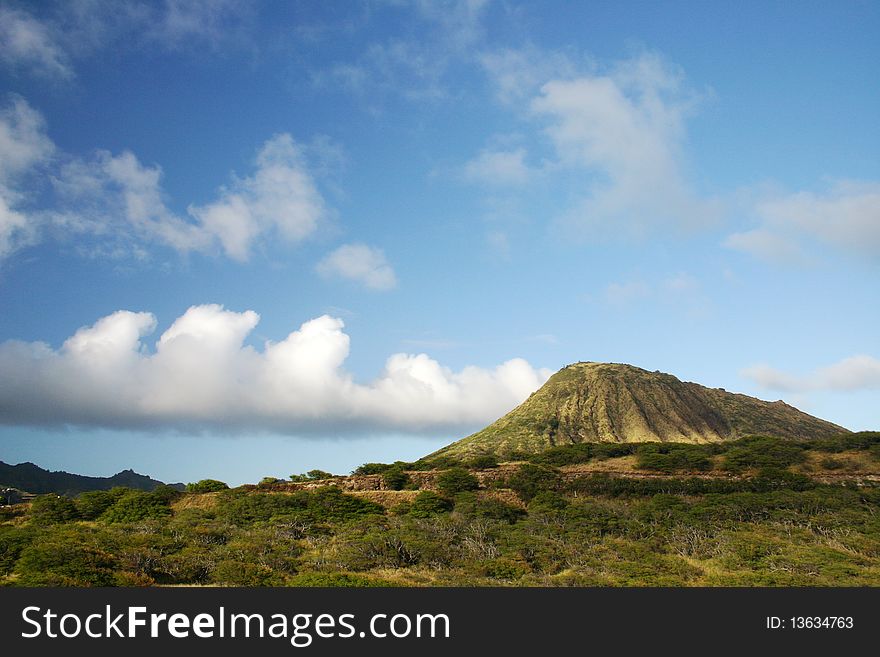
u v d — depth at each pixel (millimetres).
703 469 91438
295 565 51656
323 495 75000
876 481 83812
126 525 64438
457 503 77562
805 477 83250
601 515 70750
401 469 97312
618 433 167250
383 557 54125
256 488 83875
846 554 58406
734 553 58156
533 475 86688
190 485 84125
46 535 54250
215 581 45688
